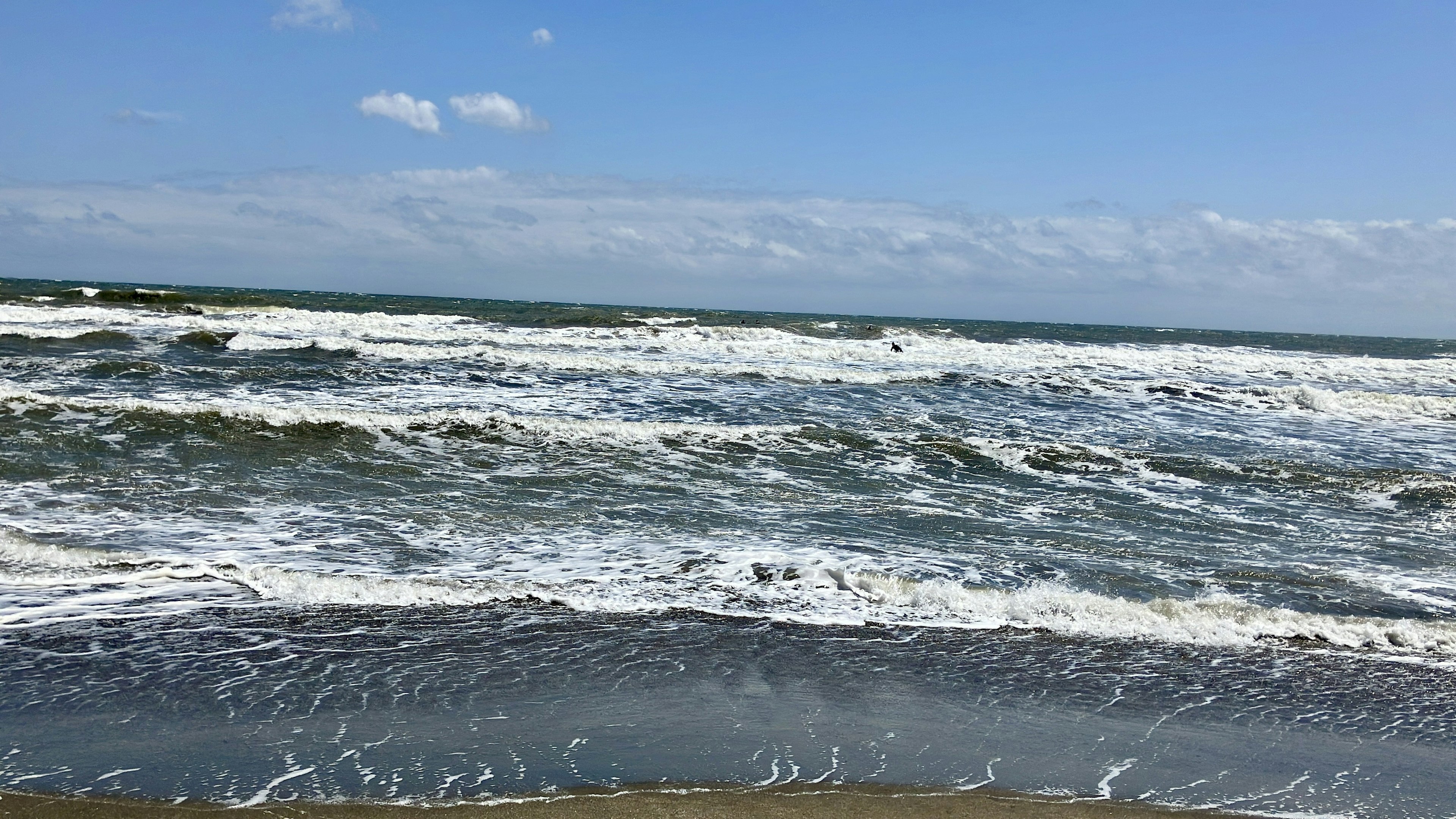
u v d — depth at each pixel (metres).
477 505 9.95
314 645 6.03
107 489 9.74
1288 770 4.88
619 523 9.45
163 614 6.44
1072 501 11.25
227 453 11.60
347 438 12.62
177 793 4.15
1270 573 8.58
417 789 4.26
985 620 7.04
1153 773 4.77
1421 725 5.54
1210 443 15.91
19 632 5.98
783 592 7.53
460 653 6.01
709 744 4.87
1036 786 4.57
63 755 4.45
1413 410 20.66
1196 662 6.39
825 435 13.95
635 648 6.24
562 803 4.18
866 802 4.32
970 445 13.73
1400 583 8.45
